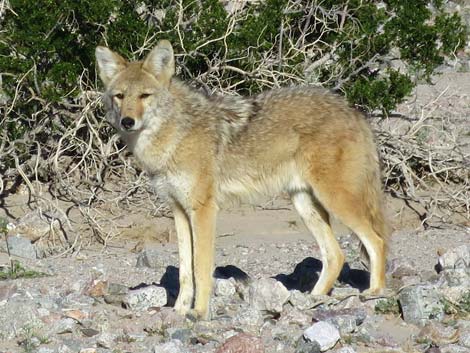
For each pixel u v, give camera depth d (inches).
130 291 426.3
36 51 642.8
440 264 472.4
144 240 596.4
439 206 657.0
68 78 646.5
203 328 385.1
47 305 406.9
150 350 360.8
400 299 397.4
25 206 647.8
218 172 424.2
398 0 704.4
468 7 1234.0
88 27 663.8
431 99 841.5
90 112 650.8
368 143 435.5
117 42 655.1
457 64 1013.2
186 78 680.4
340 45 706.8
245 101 437.4
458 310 399.9
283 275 484.1
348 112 436.1
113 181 680.4
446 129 757.3
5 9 652.7
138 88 416.2
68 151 696.4
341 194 425.4
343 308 402.0
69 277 481.4
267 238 588.4
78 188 669.9
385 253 430.0
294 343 363.9
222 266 501.7
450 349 355.6
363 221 426.3
